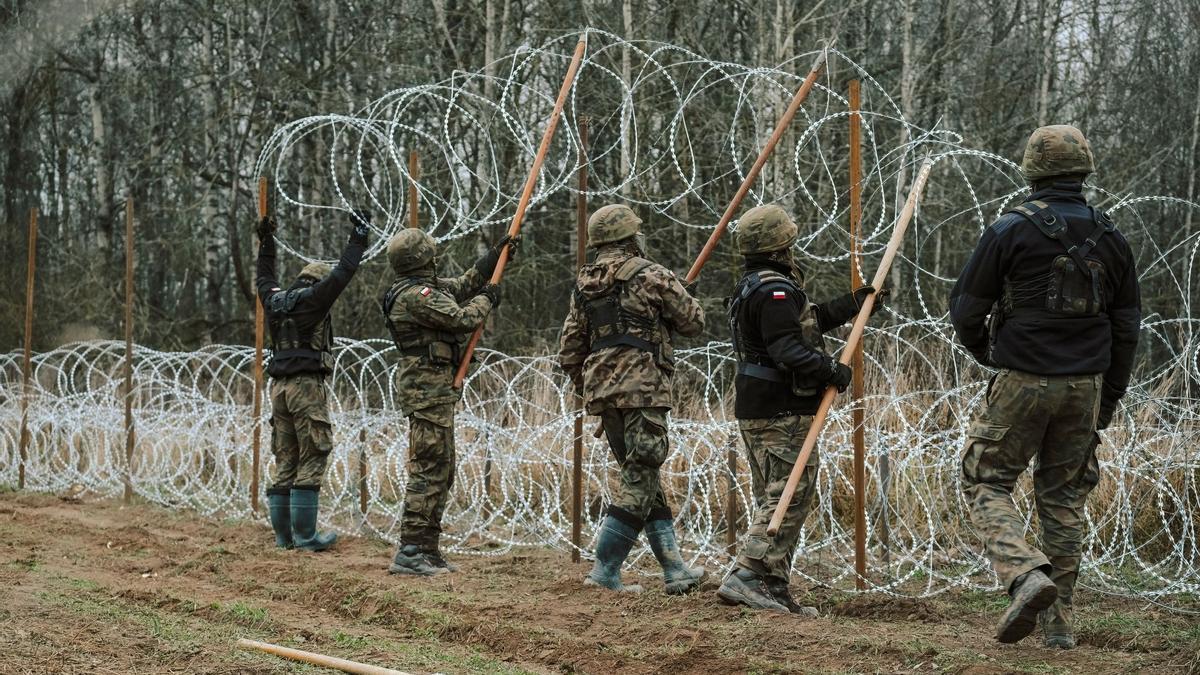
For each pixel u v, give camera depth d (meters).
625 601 5.84
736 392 5.74
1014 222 4.79
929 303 16.23
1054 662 4.63
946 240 17.77
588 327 6.28
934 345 7.67
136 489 10.18
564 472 8.56
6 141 25.75
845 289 16.20
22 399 11.41
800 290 5.58
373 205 20.70
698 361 10.19
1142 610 5.84
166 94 25.11
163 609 5.85
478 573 6.92
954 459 6.44
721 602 5.59
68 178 30.20
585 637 5.19
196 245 24.77
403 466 8.60
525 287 18.66
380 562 7.36
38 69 23.78
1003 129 20.31
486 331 17.80
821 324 5.71
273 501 7.98
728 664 4.62
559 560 7.47
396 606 5.83
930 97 20.00
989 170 18.84
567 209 18.64
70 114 27.56
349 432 8.49
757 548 5.55
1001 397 4.82
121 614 5.59
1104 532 6.93
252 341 22.20
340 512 8.83
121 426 10.53
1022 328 4.74
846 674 4.48
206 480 10.89
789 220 5.68
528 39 19.59
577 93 18.69
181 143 23.98
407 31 20.94
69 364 18.92
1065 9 23.05
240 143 21.78
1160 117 21.72
